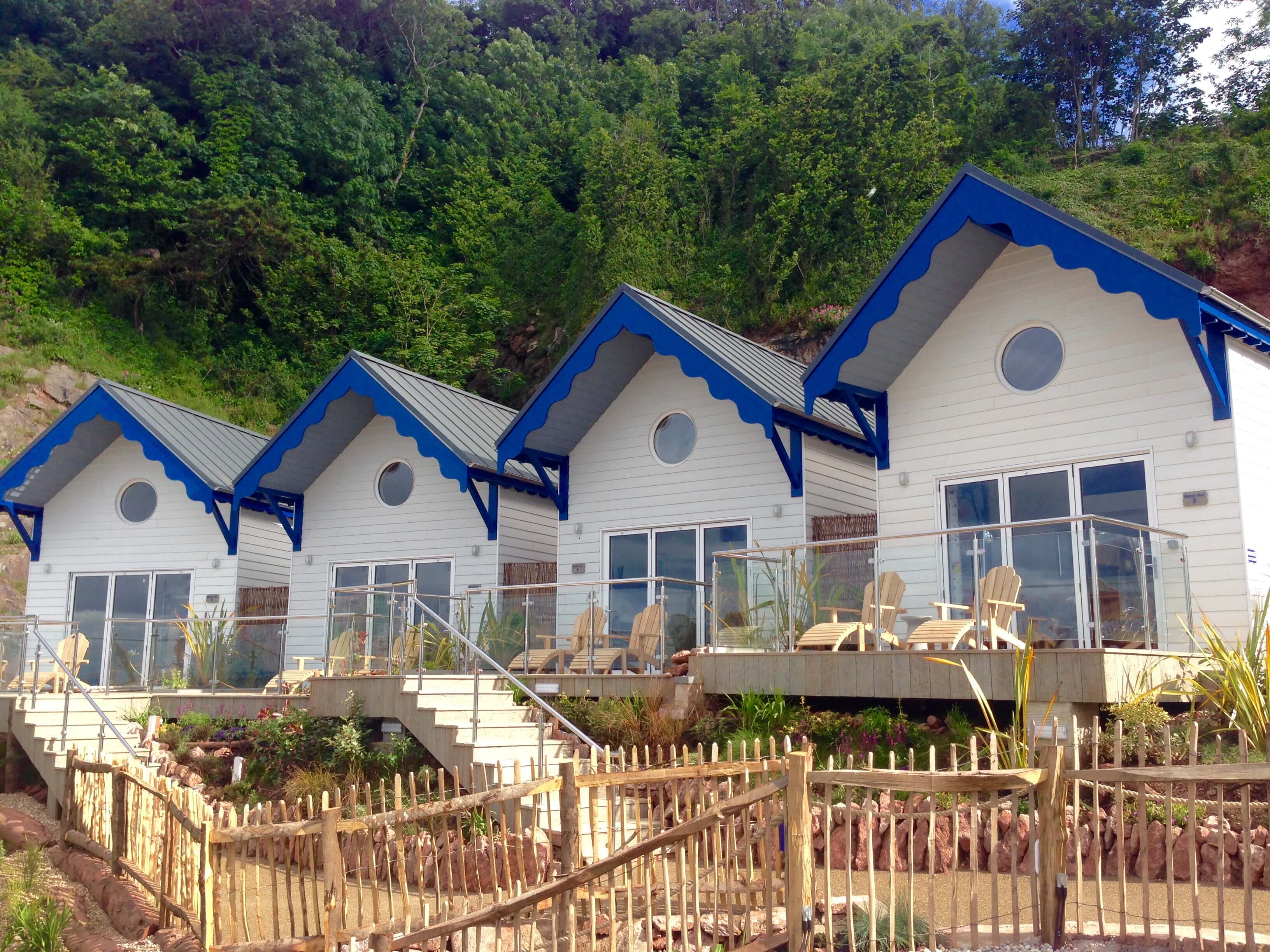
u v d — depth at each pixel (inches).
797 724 530.3
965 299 659.4
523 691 527.8
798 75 1961.1
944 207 600.4
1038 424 624.4
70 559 963.3
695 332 737.6
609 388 780.0
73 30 2089.1
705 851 316.5
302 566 897.5
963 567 524.4
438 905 335.0
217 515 884.6
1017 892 293.9
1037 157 1893.5
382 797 359.3
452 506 847.1
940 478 653.9
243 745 632.4
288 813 533.3
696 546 741.3
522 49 2256.4
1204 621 481.7
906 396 674.2
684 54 2262.6
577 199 1920.5
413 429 803.4
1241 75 2054.6
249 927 374.0
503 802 338.3
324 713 620.7
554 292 1732.3
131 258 1753.2
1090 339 613.6
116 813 459.5
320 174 1934.1
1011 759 429.4
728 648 592.1
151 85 1983.3
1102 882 298.8
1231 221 1432.1
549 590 675.4
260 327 1817.2
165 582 927.7
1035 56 2185.0
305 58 2022.6
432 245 1902.1
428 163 2060.8
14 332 1563.7
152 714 688.4
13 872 465.7
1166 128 2037.4
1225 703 449.4
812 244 1541.6
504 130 2063.2
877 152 1573.6
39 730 641.6
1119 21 2135.8
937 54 2026.3
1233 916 314.5
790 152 1620.3
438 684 599.2
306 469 891.4
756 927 318.0
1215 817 376.5
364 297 1784.0
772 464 719.1
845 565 559.8
